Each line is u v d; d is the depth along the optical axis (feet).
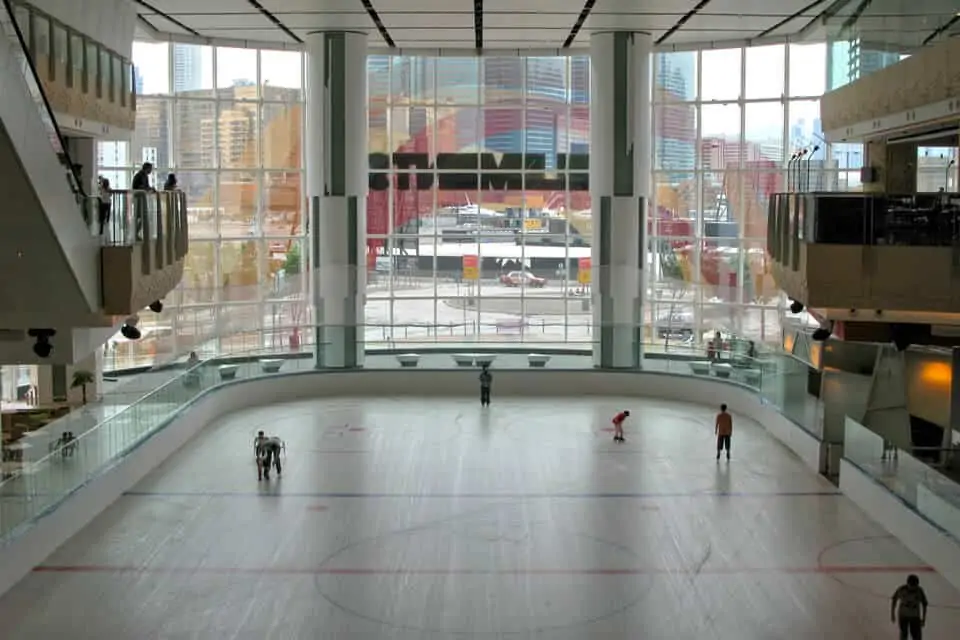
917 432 71.56
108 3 62.03
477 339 102.58
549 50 107.04
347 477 65.00
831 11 82.38
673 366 95.14
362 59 97.35
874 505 56.85
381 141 110.22
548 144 110.11
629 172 96.73
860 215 52.70
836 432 66.85
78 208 43.52
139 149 104.01
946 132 62.03
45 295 44.01
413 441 74.95
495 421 82.23
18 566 47.21
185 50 104.68
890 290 52.80
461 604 44.60
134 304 46.93
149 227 49.90
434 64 109.60
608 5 82.74
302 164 110.42
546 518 56.75
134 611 43.83
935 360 70.28
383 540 52.95
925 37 57.36
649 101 98.27
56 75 52.75
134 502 59.52
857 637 41.27
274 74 108.68
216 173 107.45
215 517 56.75
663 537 53.57
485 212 110.52
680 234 110.73
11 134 37.04
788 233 60.08
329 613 43.62
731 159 108.27
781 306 106.63
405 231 110.73
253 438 75.97
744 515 57.41
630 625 42.42
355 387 94.32
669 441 75.46
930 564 49.29
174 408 75.20
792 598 45.32
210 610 43.96
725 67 107.55
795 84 104.99
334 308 95.35
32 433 67.46
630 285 96.27
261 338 94.94
